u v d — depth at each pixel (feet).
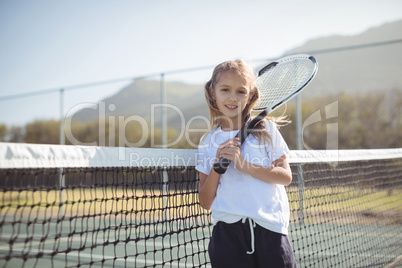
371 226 17.46
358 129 36.99
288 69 7.53
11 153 4.51
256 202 5.67
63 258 14.99
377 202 18.15
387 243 15.05
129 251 15.99
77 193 25.52
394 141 35.91
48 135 33.24
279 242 5.57
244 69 6.22
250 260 5.63
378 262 12.42
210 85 6.60
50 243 18.04
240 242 5.68
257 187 5.76
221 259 5.71
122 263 14.05
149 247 16.37
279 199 5.85
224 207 5.82
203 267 12.69
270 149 5.95
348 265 12.03
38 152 4.83
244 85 6.16
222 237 5.79
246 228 5.68
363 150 11.88
